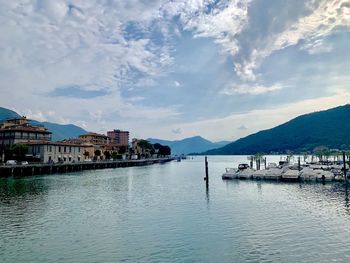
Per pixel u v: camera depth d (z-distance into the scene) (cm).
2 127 14612
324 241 2855
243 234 3088
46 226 3431
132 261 2445
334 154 13825
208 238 2980
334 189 6366
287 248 2686
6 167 9350
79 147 14988
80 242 2889
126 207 4509
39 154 12775
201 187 7025
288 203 4744
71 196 5541
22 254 2588
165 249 2698
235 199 5206
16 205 4616
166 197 5469
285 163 12144
